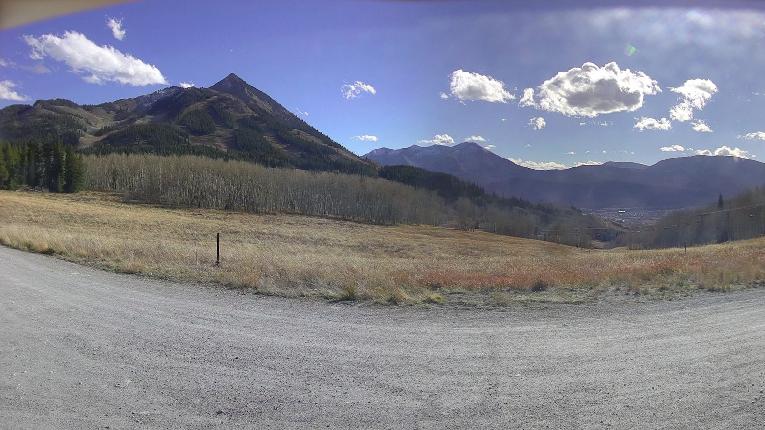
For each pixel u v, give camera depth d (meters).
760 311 9.06
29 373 5.02
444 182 153.75
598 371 5.43
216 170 117.38
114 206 84.44
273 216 90.69
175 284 11.31
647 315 8.60
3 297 8.92
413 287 11.05
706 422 4.18
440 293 10.83
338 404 4.47
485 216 125.19
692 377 5.26
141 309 8.28
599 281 12.79
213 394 4.64
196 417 4.15
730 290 12.02
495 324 7.72
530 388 4.91
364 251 49.44
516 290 11.60
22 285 10.38
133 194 105.00
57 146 105.56
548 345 6.48
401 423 4.11
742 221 91.12
